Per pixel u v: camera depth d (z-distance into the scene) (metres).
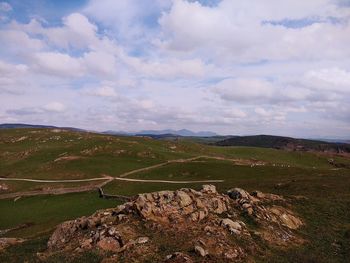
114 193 100.94
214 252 28.92
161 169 124.12
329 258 32.62
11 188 116.31
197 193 41.91
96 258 27.92
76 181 117.19
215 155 187.50
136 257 27.59
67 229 36.84
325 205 50.28
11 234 70.25
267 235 35.31
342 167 182.25
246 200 43.12
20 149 177.50
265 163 159.00
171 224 34.06
